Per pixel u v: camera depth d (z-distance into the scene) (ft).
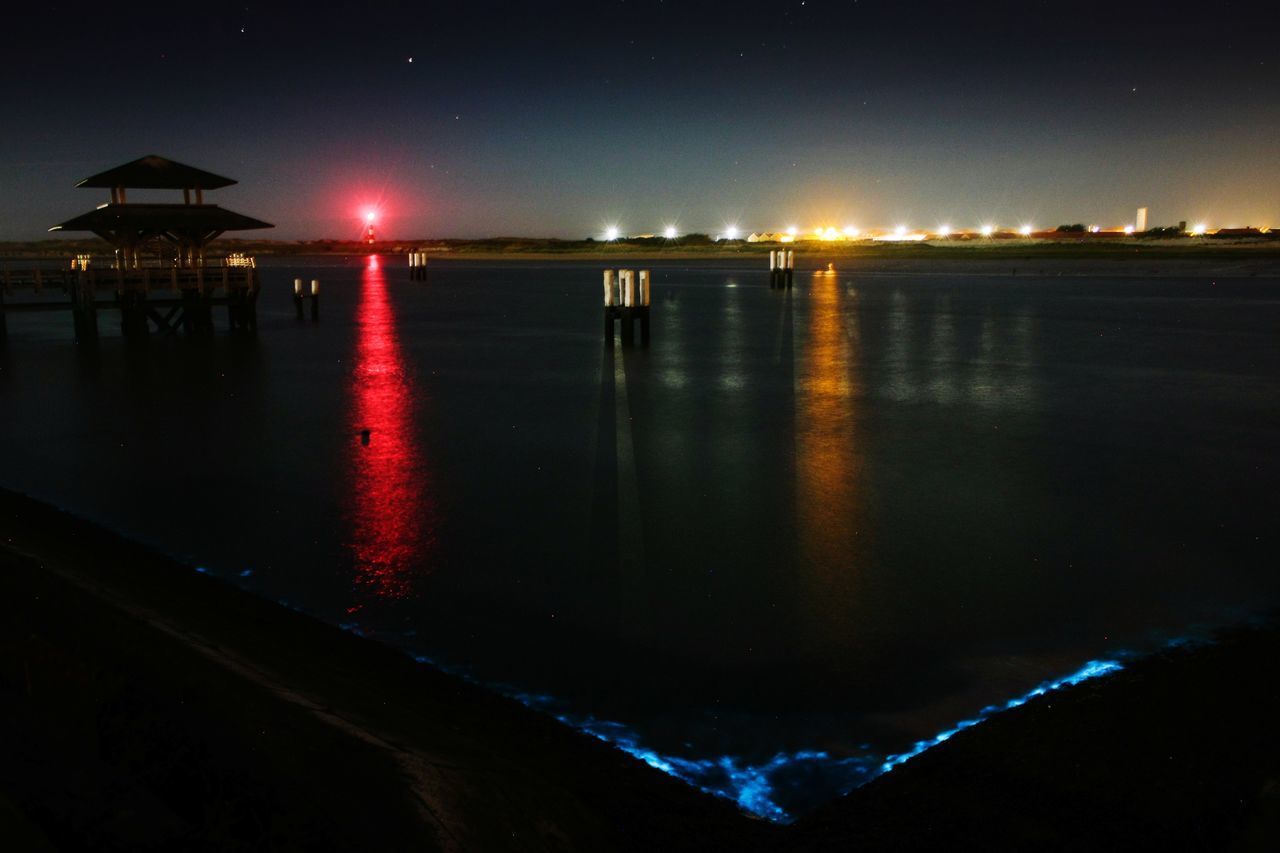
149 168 88.33
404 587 24.16
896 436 41.65
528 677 18.97
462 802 10.22
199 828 9.45
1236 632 20.38
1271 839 11.71
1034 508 30.37
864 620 21.74
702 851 12.30
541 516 30.35
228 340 87.66
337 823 9.29
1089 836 12.29
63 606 13.96
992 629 21.04
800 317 103.04
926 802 13.39
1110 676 18.01
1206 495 31.50
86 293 85.20
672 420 46.19
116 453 39.96
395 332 94.84
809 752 15.94
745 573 24.93
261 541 27.94
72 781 10.27
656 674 19.12
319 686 14.82
